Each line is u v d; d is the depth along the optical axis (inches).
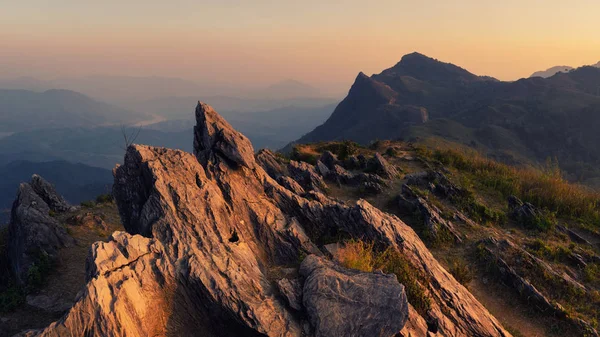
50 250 906.7
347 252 685.9
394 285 542.6
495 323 676.1
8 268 945.5
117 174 703.7
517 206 1334.9
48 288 807.1
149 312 487.8
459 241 1079.6
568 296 868.6
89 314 433.1
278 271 639.8
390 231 791.1
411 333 537.6
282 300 541.3
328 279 552.4
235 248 599.5
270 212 765.3
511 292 884.0
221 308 503.8
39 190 1280.8
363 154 2085.4
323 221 820.6
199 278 510.6
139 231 624.4
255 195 794.8
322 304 516.1
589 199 1427.2
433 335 569.6
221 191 735.7
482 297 872.9
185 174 686.5
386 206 1323.8
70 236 1002.1
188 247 557.6
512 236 1139.3
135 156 691.4
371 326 500.4
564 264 1004.6
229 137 784.9
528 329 781.9
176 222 594.6
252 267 586.6
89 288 443.5
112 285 465.4
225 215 674.8
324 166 1647.4
